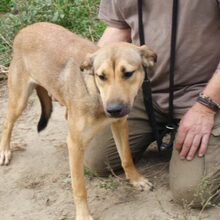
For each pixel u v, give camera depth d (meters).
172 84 2.00
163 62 1.99
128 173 2.07
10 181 2.16
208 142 1.90
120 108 1.77
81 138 1.91
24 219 1.98
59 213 2.00
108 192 2.06
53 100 2.53
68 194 2.08
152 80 2.05
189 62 1.98
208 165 1.91
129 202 2.01
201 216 1.90
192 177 1.91
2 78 2.81
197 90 2.02
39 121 2.32
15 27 2.98
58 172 2.19
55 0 3.07
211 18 1.92
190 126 1.90
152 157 2.23
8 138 2.28
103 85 1.82
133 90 1.83
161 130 2.15
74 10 3.06
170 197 2.01
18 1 3.06
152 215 1.93
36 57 2.13
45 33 2.13
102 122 1.91
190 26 1.93
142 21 2.00
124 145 2.03
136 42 2.06
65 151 2.30
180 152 1.93
